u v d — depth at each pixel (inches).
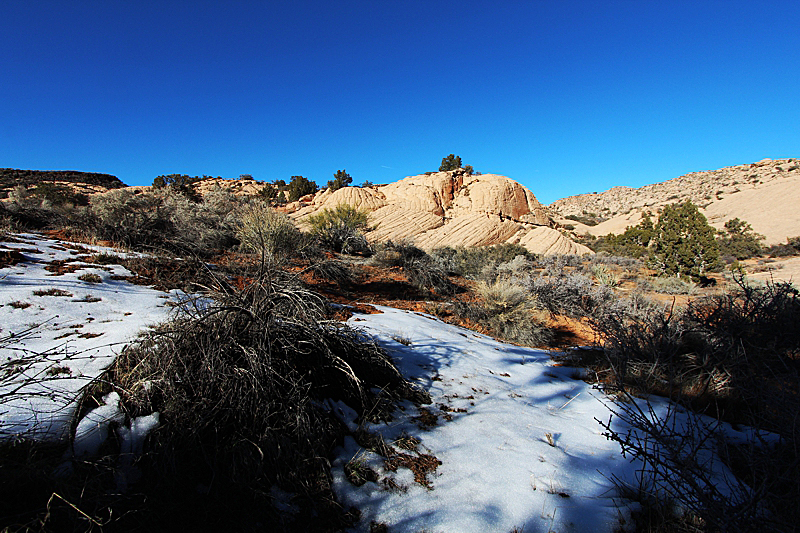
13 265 210.2
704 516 79.0
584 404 160.9
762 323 168.4
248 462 85.0
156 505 73.3
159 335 109.7
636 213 2534.5
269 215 431.2
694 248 743.1
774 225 1551.4
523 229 1571.1
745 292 192.4
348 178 1809.8
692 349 186.4
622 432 134.0
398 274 476.4
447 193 1688.0
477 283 484.7
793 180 1955.0
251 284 125.1
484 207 1638.8
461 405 147.1
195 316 117.6
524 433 129.7
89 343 128.5
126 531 67.4
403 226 1390.3
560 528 85.8
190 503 76.4
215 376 96.6
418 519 85.8
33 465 67.8
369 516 85.4
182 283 232.8
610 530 85.8
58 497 64.4
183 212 519.5
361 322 233.6
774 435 125.5
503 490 98.0
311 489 88.4
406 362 180.7
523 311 343.0
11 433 78.4
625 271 840.9
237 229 464.1
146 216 412.2
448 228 1428.4
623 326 208.7
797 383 104.3
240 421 91.4
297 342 123.1
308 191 1733.5
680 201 2518.5
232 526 74.2
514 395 164.2
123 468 79.1
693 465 90.5
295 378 112.3
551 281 467.5
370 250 632.4
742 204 1972.2
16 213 401.1
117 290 198.4
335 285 366.0
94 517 62.6
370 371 148.8
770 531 75.3
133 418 91.5
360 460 101.7
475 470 105.8
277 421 97.0
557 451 119.7
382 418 125.3
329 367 133.0
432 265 519.8
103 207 457.4
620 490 99.7
